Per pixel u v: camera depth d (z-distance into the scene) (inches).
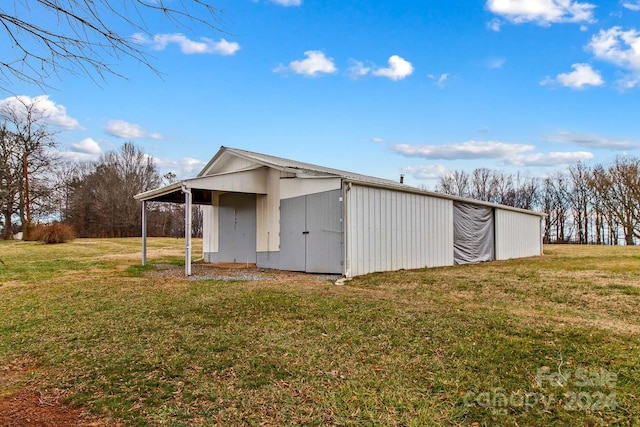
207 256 507.8
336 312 196.2
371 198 370.9
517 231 636.7
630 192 1055.0
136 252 647.8
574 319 183.8
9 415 99.7
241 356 137.6
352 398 104.7
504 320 178.2
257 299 230.1
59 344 156.5
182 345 150.3
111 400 106.3
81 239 1001.5
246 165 446.0
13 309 220.8
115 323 185.2
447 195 461.1
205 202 499.2
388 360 131.8
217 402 103.9
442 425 90.8
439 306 210.5
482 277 334.0
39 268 410.9
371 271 365.4
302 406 100.8
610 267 401.7
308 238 377.1
